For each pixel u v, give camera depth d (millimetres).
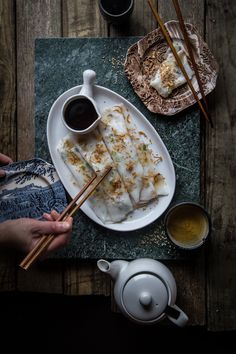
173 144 849
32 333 1013
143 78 841
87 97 794
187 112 845
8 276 858
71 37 858
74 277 856
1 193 854
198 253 845
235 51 845
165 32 755
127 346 997
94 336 1005
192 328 986
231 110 846
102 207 836
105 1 799
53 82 856
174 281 781
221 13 845
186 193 847
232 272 847
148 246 844
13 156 873
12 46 866
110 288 853
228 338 979
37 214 853
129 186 826
